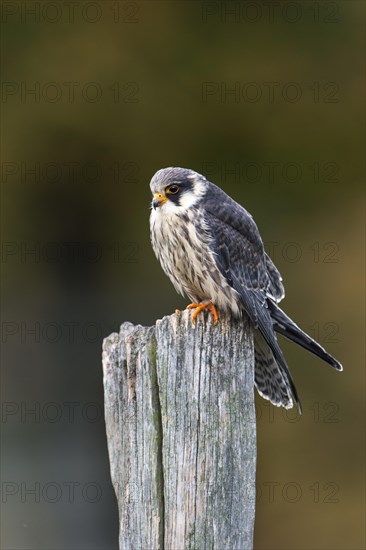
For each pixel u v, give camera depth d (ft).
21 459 48.75
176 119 56.85
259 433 46.32
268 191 57.57
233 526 16.58
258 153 57.72
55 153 57.72
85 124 56.70
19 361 55.16
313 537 43.86
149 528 16.67
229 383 17.12
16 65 56.18
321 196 57.52
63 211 58.90
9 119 56.39
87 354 56.13
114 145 57.62
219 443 16.80
